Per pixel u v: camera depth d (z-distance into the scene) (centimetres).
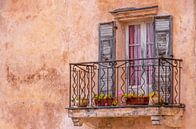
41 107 2712
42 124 2708
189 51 2409
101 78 2548
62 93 2664
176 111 2395
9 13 2806
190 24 2411
